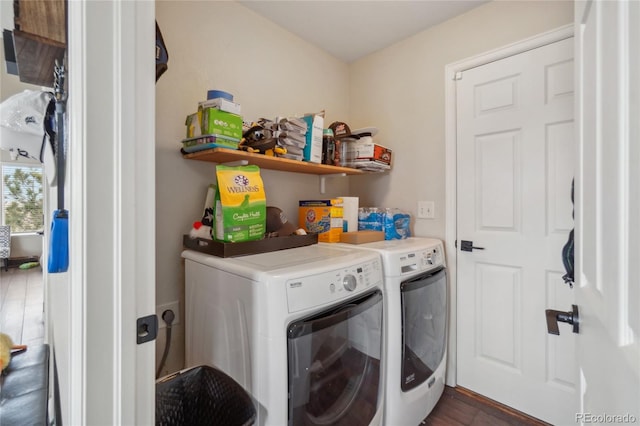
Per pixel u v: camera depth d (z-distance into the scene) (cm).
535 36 163
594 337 61
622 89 47
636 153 42
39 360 130
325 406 107
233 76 175
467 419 164
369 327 125
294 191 210
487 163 180
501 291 175
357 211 203
